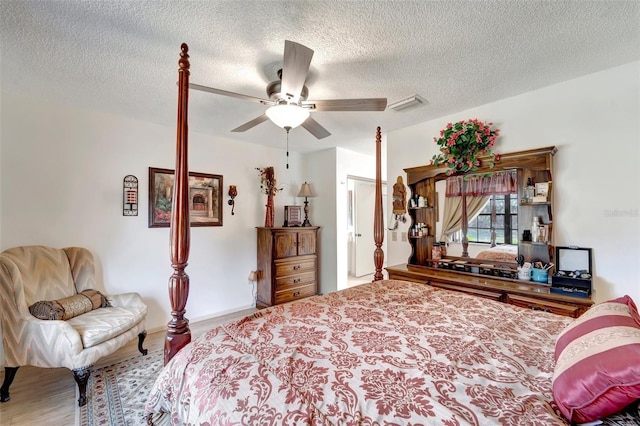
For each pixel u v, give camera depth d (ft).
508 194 8.71
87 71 7.03
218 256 12.70
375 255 8.95
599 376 2.58
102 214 9.80
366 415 2.70
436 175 10.00
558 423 2.54
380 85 7.80
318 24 5.36
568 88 7.66
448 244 9.98
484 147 8.82
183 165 4.79
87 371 6.59
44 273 7.93
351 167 15.48
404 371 3.41
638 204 6.73
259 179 14.15
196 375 3.59
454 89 8.09
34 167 8.63
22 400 6.68
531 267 8.04
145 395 6.83
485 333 4.49
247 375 3.37
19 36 5.65
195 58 6.45
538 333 4.58
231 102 8.89
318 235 15.40
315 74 7.19
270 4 4.84
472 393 2.98
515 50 6.23
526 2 4.83
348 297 6.48
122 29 5.47
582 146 7.47
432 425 2.54
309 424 2.63
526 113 8.35
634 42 5.94
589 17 5.18
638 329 3.02
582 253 7.32
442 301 6.22
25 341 6.70
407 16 5.16
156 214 10.91
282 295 13.32
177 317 4.75
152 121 10.71
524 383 3.21
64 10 4.94
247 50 6.16
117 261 10.08
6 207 8.20
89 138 9.56
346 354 3.85
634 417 2.58
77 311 7.64
